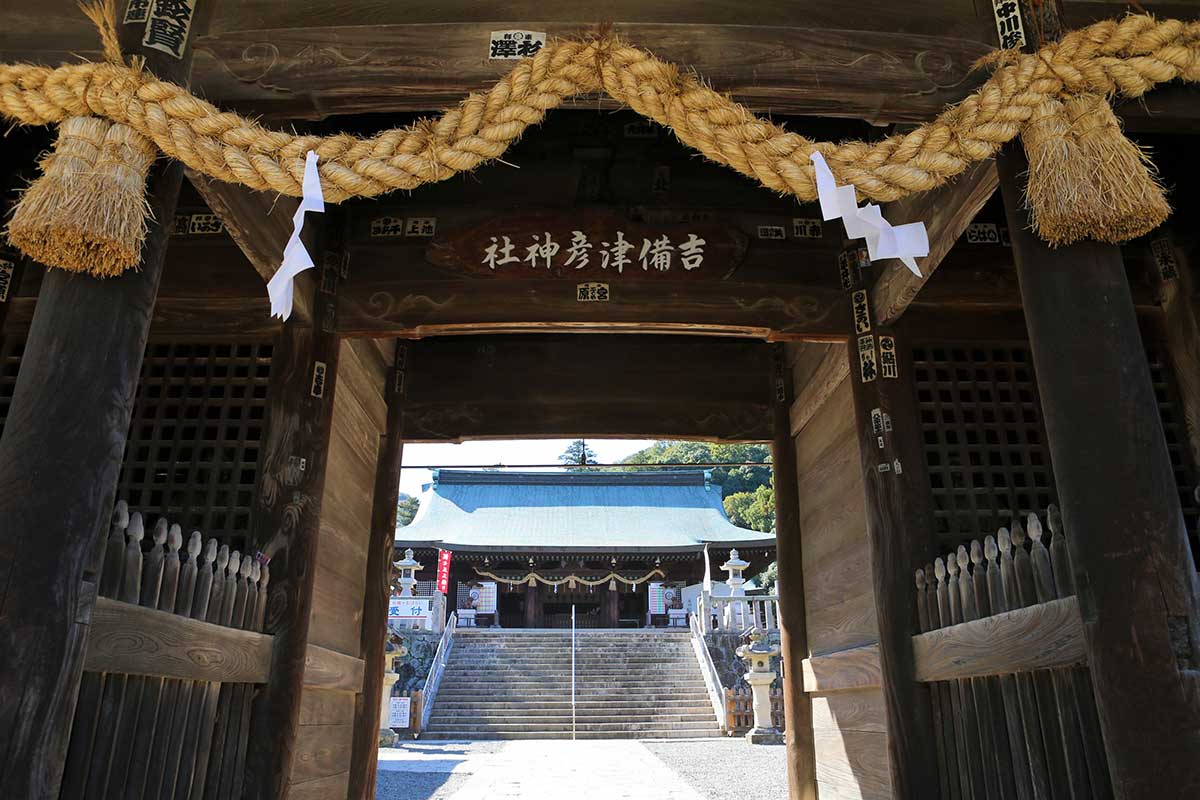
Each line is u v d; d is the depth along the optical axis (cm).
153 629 286
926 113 328
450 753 1421
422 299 505
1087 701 281
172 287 495
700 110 274
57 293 260
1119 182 265
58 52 314
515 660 2167
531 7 321
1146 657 238
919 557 452
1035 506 482
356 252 517
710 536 3019
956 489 479
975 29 329
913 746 412
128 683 280
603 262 512
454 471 3469
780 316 510
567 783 982
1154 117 331
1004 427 497
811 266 523
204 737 335
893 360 496
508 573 2917
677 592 3016
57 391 247
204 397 484
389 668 1661
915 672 425
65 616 232
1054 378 272
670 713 1894
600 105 314
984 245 524
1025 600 321
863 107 326
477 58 315
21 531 233
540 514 3256
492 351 686
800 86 316
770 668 1958
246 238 390
